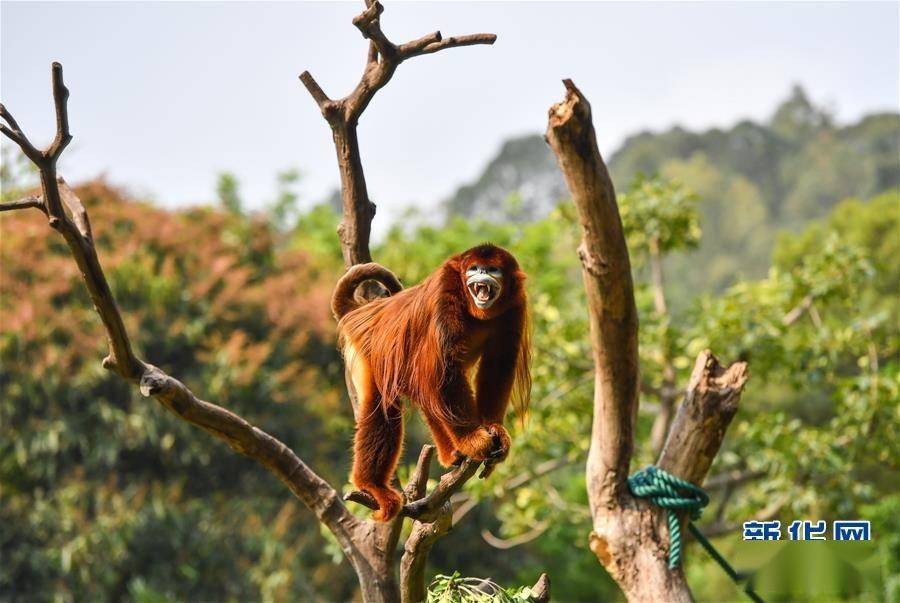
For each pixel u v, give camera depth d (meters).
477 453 5.91
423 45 6.61
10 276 20.27
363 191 7.07
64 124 5.77
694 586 23.92
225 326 21.75
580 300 16.12
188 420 6.39
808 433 13.83
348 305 6.89
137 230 21.81
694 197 15.14
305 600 20.06
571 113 5.76
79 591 19.47
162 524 20.02
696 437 7.07
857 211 32.12
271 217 32.75
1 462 19.92
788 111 82.50
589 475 7.21
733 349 14.11
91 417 20.23
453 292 6.23
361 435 6.55
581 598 23.53
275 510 21.12
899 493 20.70
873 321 14.35
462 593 6.21
